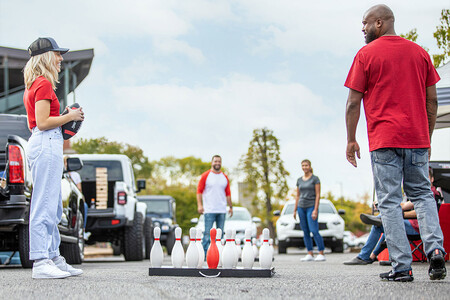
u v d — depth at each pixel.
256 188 37.88
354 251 19.27
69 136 5.05
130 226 11.55
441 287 3.82
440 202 7.82
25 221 6.71
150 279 4.74
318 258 10.53
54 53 5.03
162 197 21.41
